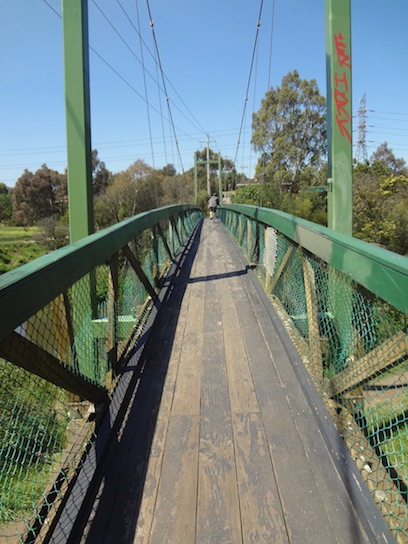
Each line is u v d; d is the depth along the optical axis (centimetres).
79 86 332
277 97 3512
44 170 5728
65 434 200
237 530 158
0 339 122
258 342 330
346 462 183
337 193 333
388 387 168
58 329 199
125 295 308
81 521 164
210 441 210
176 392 259
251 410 236
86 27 338
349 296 197
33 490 162
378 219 1688
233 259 697
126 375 264
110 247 249
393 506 152
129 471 191
